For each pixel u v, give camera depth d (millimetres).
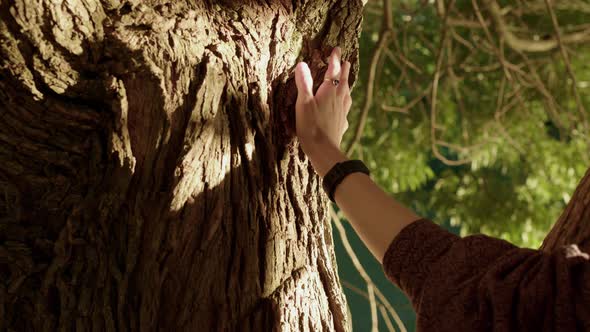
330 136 1319
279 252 1317
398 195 7781
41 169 1219
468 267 901
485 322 852
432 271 923
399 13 6828
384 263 981
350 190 1119
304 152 1370
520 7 6250
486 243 917
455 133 6883
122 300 1236
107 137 1192
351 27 1489
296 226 1367
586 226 1037
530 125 6625
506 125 6648
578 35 5293
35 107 1153
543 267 857
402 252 971
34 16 1104
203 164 1220
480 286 869
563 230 1075
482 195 7074
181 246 1229
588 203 1052
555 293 836
